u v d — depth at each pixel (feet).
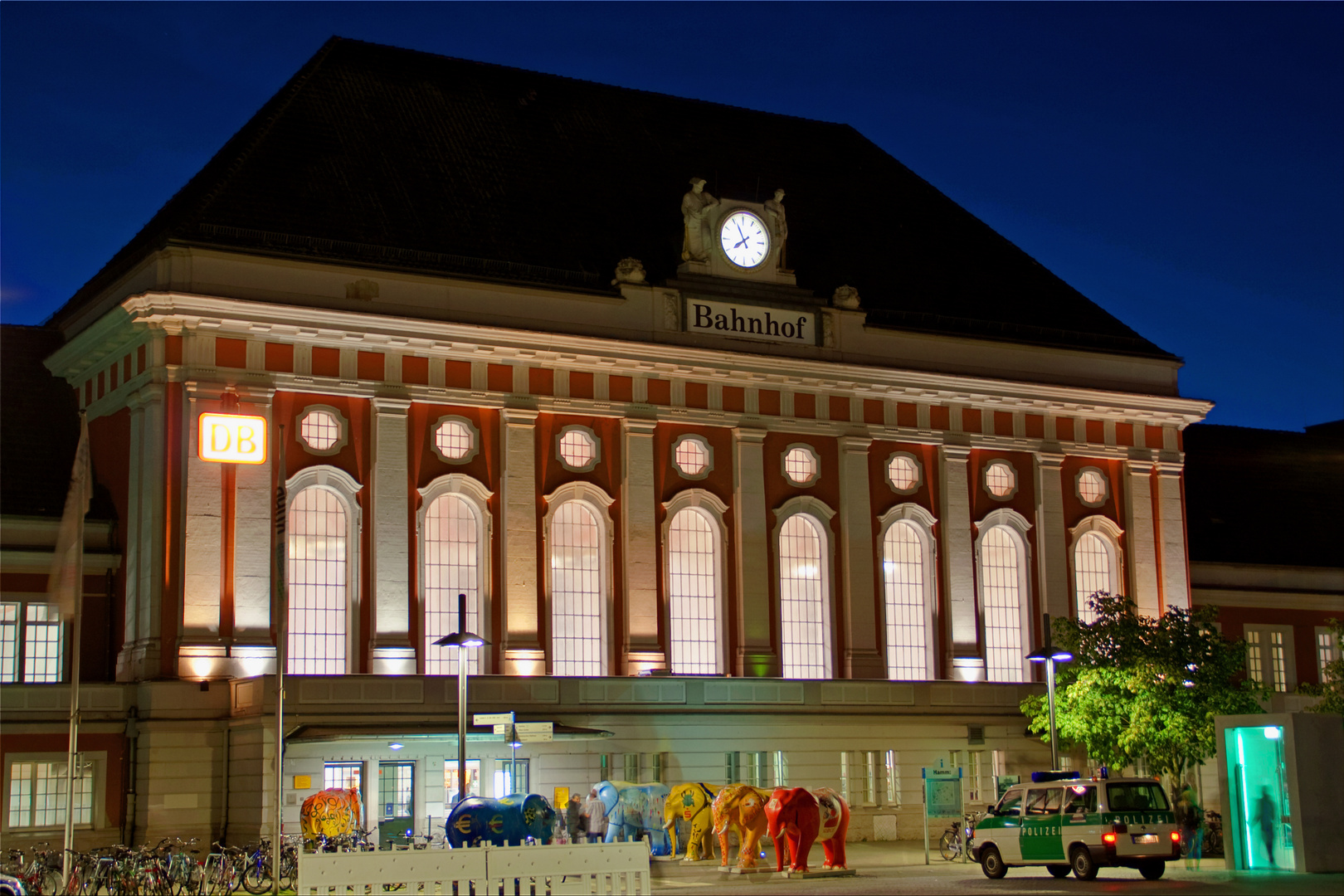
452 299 170.40
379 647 162.20
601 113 204.23
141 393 159.22
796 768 172.96
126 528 162.81
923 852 158.71
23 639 160.04
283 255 162.09
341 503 163.73
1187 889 101.35
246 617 156.35
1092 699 167.22
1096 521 205.87
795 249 199.93
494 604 169.48
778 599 184.85
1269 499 238.07
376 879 87.45
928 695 182.29
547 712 160.97
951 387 196.95
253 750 146.72
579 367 176.65
